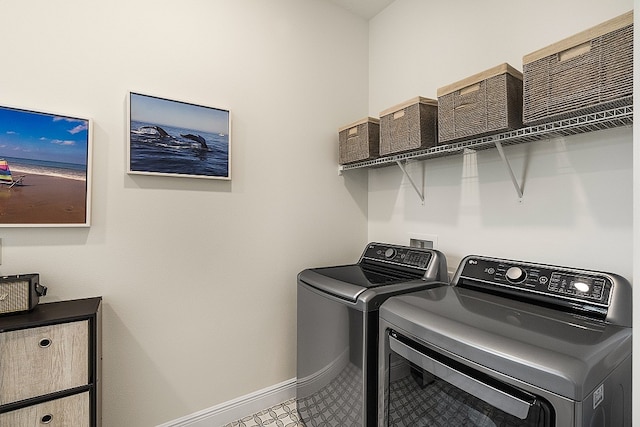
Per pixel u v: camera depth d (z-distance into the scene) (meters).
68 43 1.45
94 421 1.27
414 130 1.62
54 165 1.41
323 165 2.25
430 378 1.05
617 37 0.98
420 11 2.07
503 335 0.91
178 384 1.73
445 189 1.91
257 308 1.98
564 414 0.74
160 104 1.65
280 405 2.04
